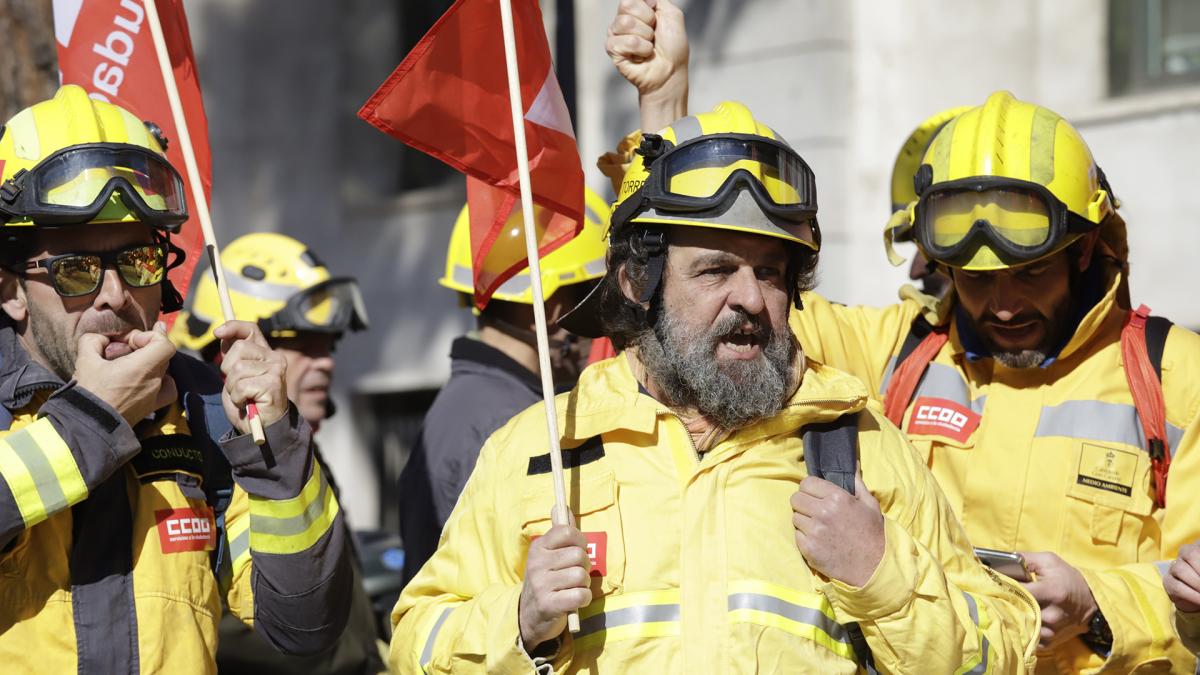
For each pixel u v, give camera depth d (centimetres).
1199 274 2053
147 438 964
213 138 3212
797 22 2284
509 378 1374
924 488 914
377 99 961
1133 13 2162
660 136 924
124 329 953
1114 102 2139
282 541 951
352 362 3014
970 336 1168
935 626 834
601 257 1445
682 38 1164
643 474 894
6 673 896
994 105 1148
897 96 2261
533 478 908
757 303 887
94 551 926
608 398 917
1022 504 1112
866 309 1245
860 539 842
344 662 1306
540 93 1000
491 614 858
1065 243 1098
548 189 1003
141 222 955
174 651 928
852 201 2262
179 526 954
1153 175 2092
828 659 857
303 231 3102
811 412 905
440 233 2909
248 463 943
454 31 974
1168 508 1078
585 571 827
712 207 884
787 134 2297
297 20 3117
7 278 961
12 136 953
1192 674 1056
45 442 891
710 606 854
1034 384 1144
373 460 3014
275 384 944
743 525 872
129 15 1135
